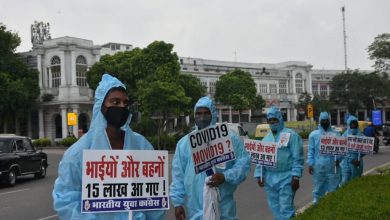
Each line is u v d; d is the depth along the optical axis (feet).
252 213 34.35
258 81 255.09
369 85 236.43
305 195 42.60
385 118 272.72
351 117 38.27
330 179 31.78
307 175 57.93
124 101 12.48
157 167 12.98
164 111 123.85
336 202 22.72
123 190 12.50
